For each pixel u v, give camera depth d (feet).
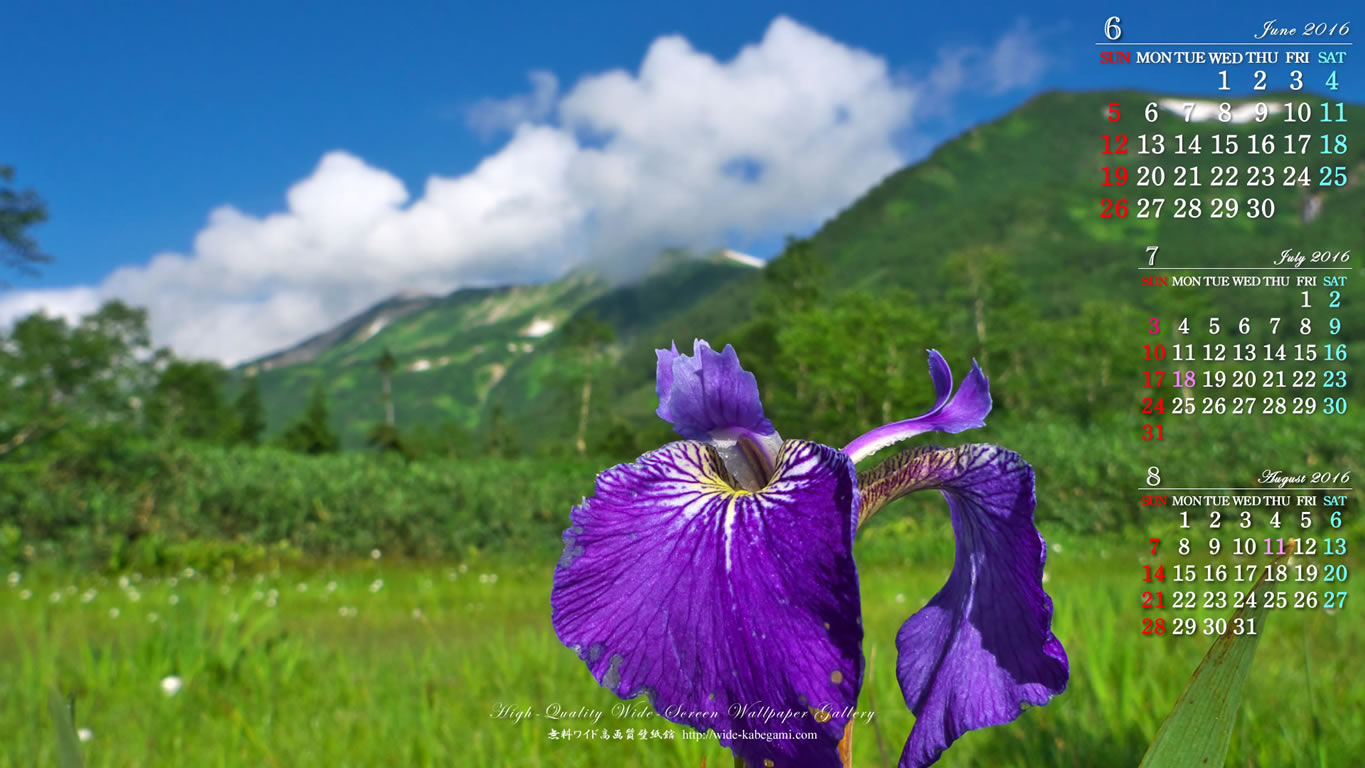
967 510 5.11
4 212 104.88
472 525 62.59
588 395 310.45
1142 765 4.22
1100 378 156.04
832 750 3.58
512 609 32.60
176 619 19.84
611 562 4.33
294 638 20.03
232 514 60.18
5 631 24.71
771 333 217.77
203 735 13.00
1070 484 46.93
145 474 60.64
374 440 224.12
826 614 3.77
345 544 59.52
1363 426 34.91
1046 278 565.12
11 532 51.06
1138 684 12.50
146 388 85.56
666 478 4.81
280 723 13.29
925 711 4.92
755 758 3.72
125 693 15.33
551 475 75.51
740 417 4.79
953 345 173.68
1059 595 19.76
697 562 4.19
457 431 313.73
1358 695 11.68
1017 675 4.71
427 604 34.60
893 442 5.24
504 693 14.37
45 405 68.49
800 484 4.37
